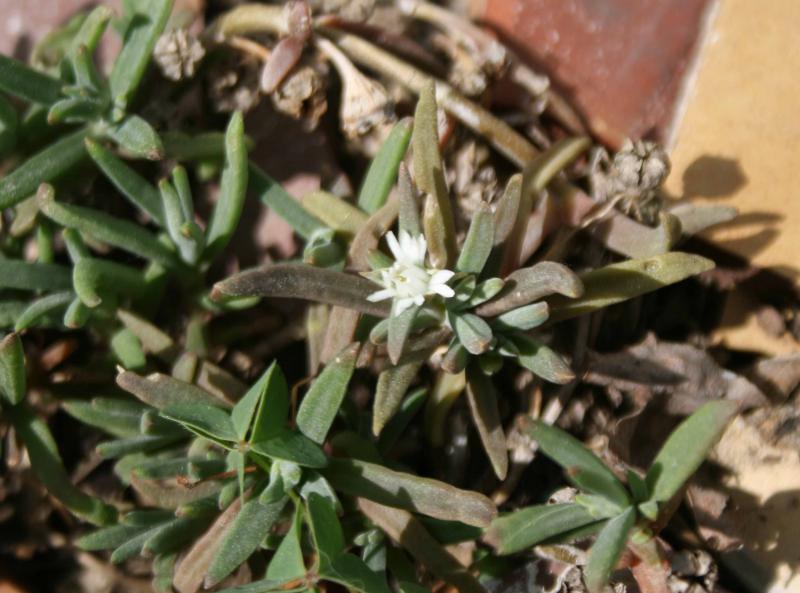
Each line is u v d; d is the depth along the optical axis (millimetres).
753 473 325
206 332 313
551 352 287
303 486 286
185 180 301
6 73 301
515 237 301
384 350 311
